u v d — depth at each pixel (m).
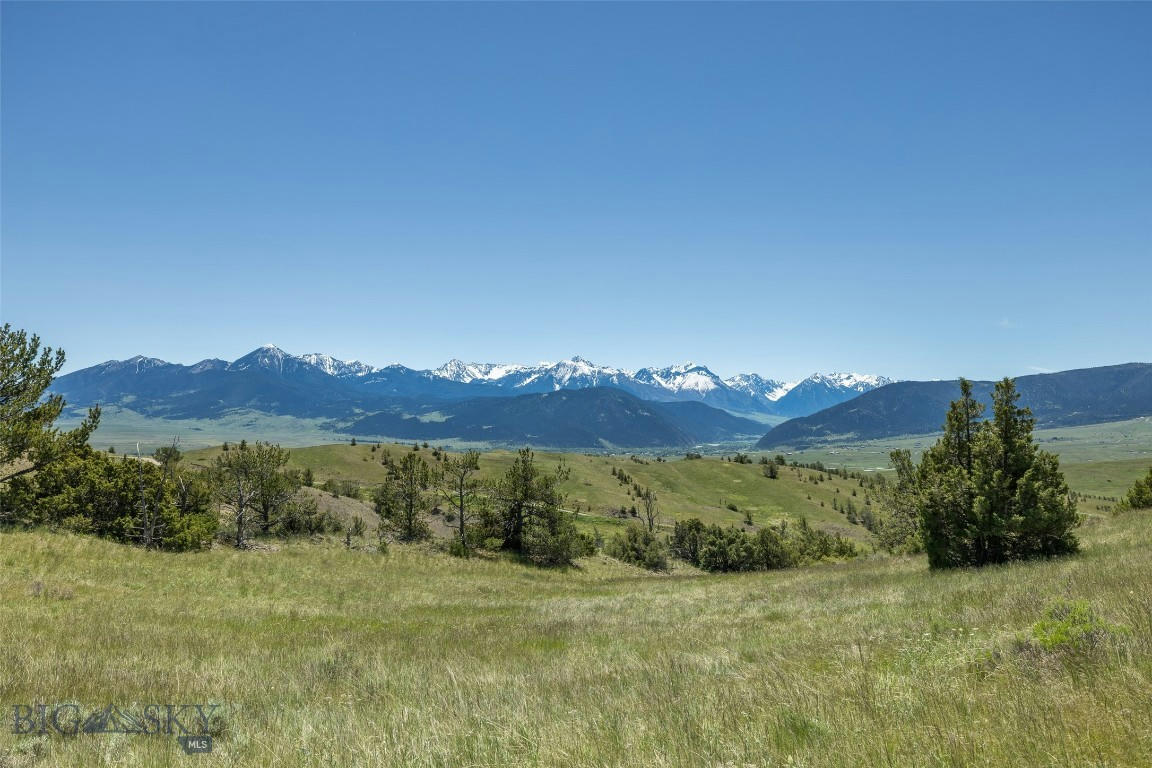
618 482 187.12
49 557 24.64
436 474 54.38
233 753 6.27
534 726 6.39
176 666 11.45
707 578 44.53
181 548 33.91
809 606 20.00
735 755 5.02
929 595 17.44
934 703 5.96
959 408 28.48
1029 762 4.34
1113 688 5.62
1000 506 24.48
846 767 4.55
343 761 5.78
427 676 11.00
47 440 27.78
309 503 50.78
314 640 16.75
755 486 196.38
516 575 43.81
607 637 16.67
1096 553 21.44
